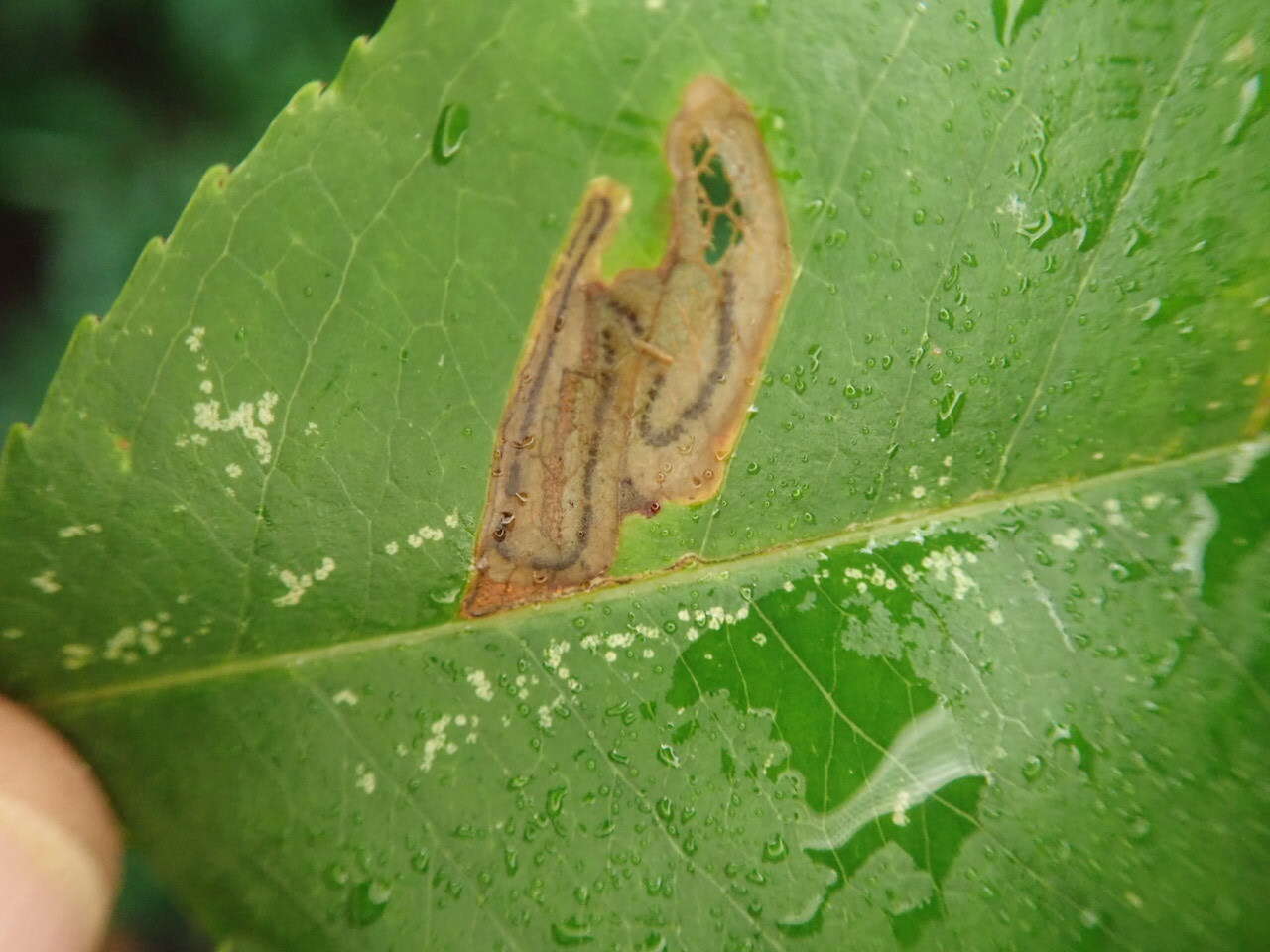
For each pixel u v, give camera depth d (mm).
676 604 114
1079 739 111
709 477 114
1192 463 112
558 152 109
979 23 109
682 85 109
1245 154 110
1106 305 112
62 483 110
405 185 108
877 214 111
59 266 217
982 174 110
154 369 109
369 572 113
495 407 112
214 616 113
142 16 214
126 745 113
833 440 113
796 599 114
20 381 216
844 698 113
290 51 215
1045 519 113
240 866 112
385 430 111
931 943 111
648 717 113
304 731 113
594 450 113
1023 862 111
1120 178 110
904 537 114
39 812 111
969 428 113
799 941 111
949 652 113
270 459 111
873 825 112
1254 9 109
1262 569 111
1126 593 112
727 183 110
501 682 114
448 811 112
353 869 112
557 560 114
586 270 111
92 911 114
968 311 112
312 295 109
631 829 112
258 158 107
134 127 221
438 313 110
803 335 112
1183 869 110
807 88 109
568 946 111
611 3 108
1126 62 110
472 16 107
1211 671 111
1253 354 111
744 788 112
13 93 217
